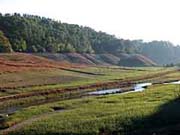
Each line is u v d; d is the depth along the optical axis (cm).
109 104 5569
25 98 7088
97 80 10806
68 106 5747
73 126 4141
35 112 5272
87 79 11044
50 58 19650
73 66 15438
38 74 10894
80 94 7925
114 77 12088
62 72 12188
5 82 8875
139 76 12762
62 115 4797
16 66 11850
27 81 9388
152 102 5600
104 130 4012
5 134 4025
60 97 7456
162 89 7438
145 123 4234
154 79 12150
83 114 4781
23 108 6022
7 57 14462
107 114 4706
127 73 14338
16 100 6819
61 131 3962
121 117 4453
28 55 16688
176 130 4016
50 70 12194
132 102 5688
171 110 4869
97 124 4188
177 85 8544
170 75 13875
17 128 4284
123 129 4034
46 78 10312
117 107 5225
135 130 4025
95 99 6253
